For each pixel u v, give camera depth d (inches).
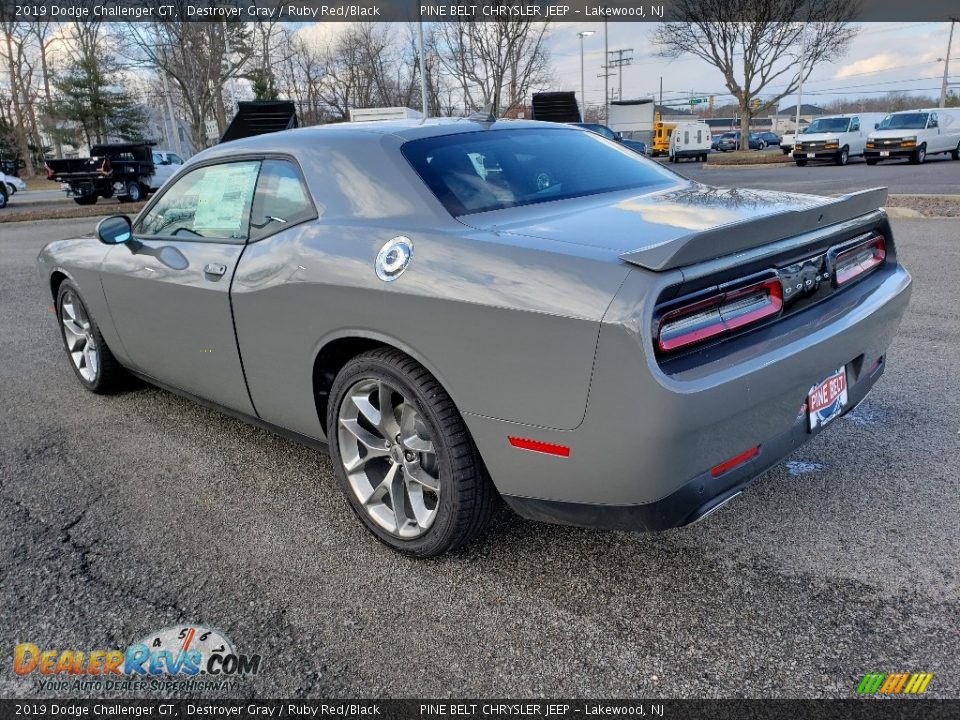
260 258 115.1
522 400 86.0
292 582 102.6
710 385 79.7
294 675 85.3
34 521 122.3
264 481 133.8
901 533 106.4
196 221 133.4
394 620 93.7
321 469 138.3
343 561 107.3
